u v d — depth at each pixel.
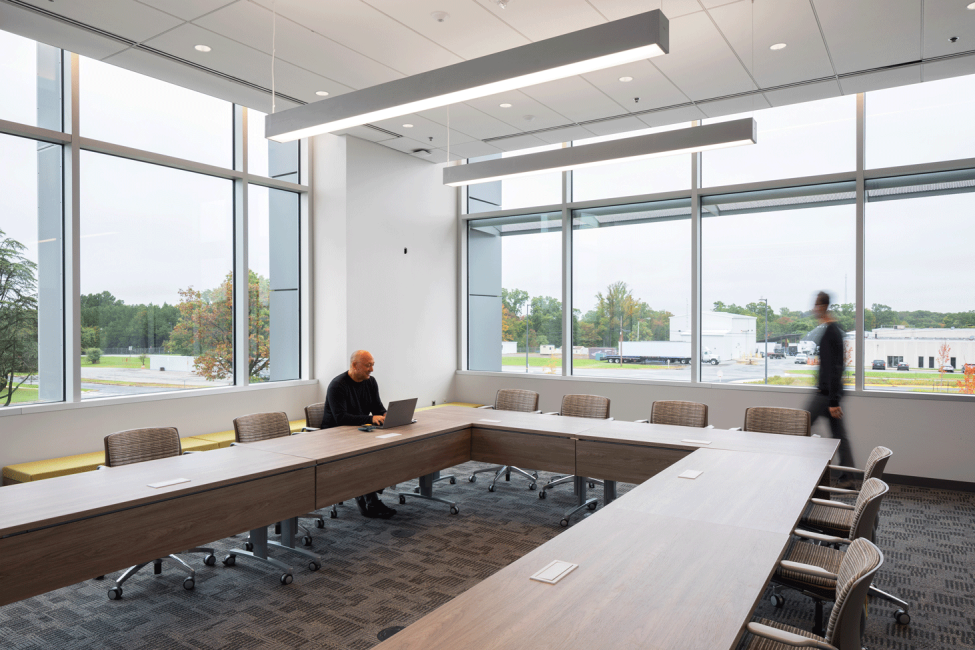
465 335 8.77
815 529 3.26
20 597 2.37
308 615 3.14
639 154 4.36
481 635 1.62
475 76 3.06
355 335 7.16
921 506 5.06
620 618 1.71
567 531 2.41
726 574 2.01
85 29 4.27
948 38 4.46
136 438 3.69
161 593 3.40
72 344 5.27
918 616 3.16
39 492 2.82
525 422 4.96
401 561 3.87
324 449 3.85
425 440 4.46
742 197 6.74
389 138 7.12
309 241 7.28
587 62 2.79
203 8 3.99
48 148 5.21
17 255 5.02
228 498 3.12
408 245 7.89
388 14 4.11
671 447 4.07
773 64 4.92
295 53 4.70
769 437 4.32
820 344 5.41
